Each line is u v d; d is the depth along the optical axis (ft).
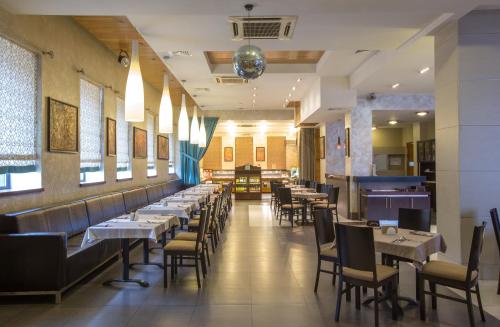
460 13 14.52
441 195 16.89
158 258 18.78
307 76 29.17
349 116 31.58
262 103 41.75
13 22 13.92
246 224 28.73
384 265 12.26
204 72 27.27
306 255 19.10
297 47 19.70
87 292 13.65
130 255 19.35
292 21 15.23
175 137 43.83
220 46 19.61
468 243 15.52
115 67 24.34
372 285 10.87
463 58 15.57
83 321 11.12
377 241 11.96
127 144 27.61
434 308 12.21
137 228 13.76
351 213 31.19
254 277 15.47
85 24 18.01
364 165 31.58
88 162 20.79
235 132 57.21
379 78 25.41
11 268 12.48
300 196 28.78
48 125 16.21
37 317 11.41
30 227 13.58
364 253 10.89
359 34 17.62
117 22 17.35
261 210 37.14
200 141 35.70
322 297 13.23
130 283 14.62
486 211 15.51
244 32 16.40
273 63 28.19
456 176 15.75
